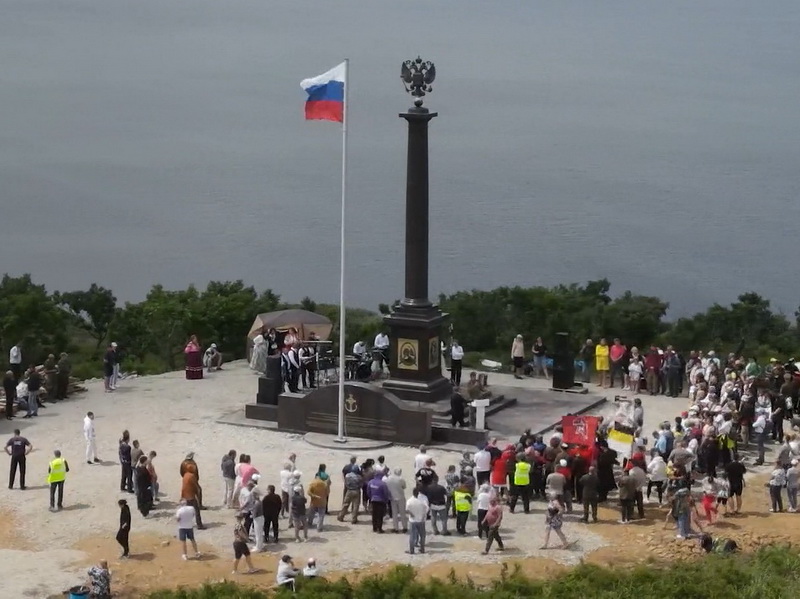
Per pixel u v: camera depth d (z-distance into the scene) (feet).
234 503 126.62
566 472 124.06
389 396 148.87
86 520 122.93
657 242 480.23
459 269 441.27
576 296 238.27
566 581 101.35
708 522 122.72
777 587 100.12
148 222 520.01
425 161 159.22
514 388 177.99
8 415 162.30
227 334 234.99
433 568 109.09
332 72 149.79
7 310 221.46
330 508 126.41
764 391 155.02
